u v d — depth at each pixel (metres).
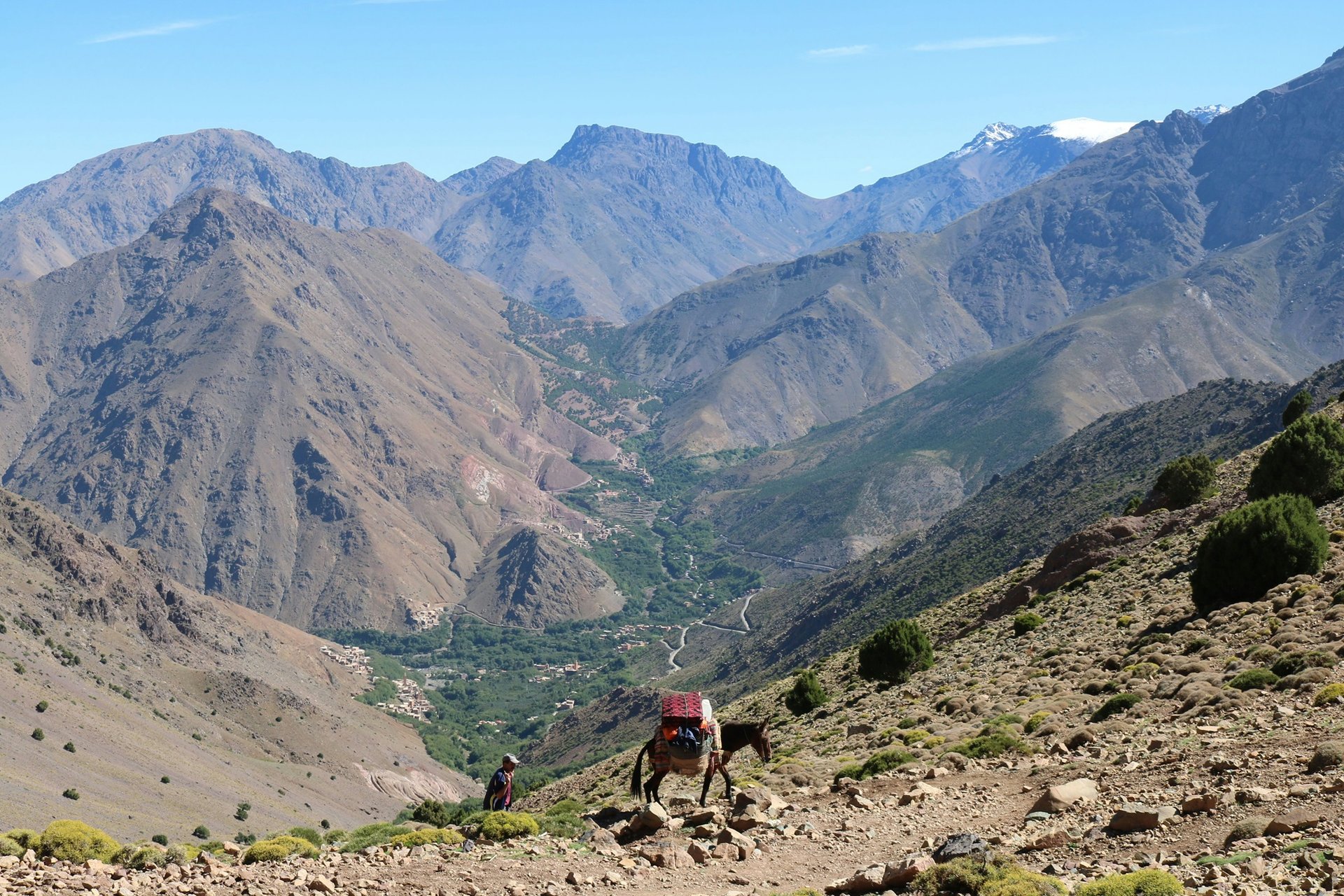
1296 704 21.45
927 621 89.19
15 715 141.38
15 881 14.66
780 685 86.38
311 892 14.94
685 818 19.56
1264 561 37.72
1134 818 15.43
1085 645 42.34
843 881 14.59
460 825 21.38
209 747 177.50
